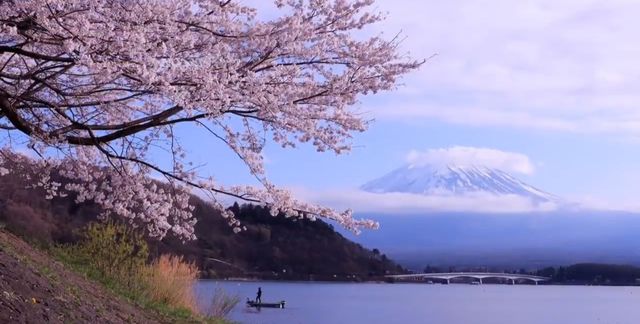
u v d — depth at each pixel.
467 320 56.31
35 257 11.13
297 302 53.44
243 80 7.30
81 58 6.20
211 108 7.02
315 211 8.20
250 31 7.40
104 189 8.94
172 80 6.87
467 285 163.75
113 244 13.79
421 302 78.94
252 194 8.23
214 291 17.06
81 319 8.11
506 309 74.56
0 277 7.75
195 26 7.11
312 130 7.95
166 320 11.76
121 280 13.30
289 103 7.70
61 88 7.67
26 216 15.01
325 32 7.96
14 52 6.78
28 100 7.22
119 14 6.44
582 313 71.19
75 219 15.85
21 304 7.29
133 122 7.43
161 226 8.66
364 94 8.20
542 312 71.25
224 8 7.33
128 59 6.57
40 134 7.14
